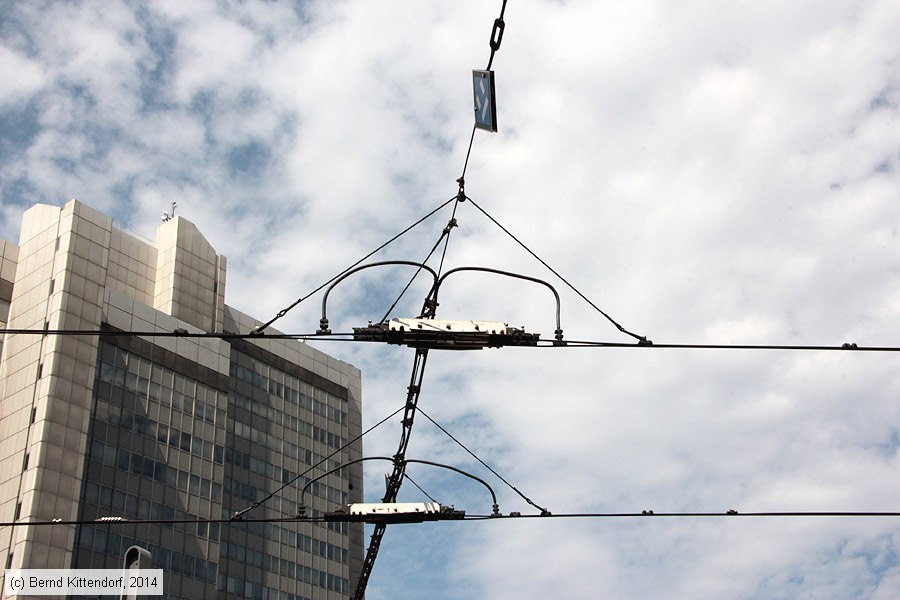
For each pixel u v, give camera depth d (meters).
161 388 110.62
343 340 17.47
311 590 121.19
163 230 123.62
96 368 103.31
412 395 22.09
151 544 101.69
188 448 110.69
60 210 109.00
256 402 126.25
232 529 114.44
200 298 121.44
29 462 94.44
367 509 21.92
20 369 101.19
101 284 107.25
